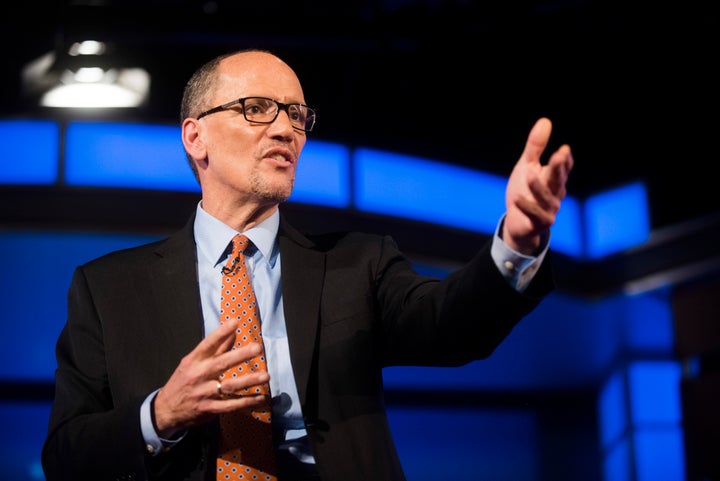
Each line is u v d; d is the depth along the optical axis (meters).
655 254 5.14
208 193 1.63
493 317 1.31
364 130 5.00
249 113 1.60
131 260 1.56
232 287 1.51
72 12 4.59
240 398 1.27
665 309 5.46
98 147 4.74
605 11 4.71
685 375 5.40
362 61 4.98
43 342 5.13
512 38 4.86
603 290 5.34
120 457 1.34
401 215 4.91
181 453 1.38
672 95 5.15
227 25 4.65
